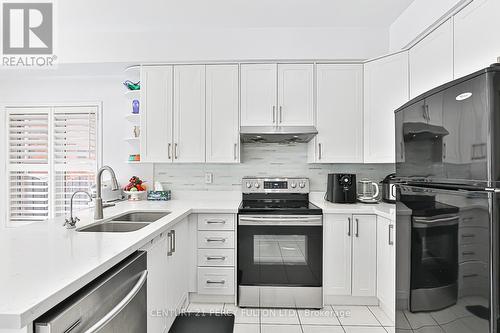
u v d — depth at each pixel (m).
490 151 0.89
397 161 1.53
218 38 2.86
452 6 1.85
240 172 3.26
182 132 2.91
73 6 2.46
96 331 0.94
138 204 2.86
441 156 1.11
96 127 3.35
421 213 1.29
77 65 2.94
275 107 2.88
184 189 3.29
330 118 2.86
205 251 2.64
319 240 2.56
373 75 2.76
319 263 2.56
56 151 3.37
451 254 1.08
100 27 2.82
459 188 1.04
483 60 1.64
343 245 2.57
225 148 2.90
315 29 2.83
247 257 2.58
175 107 2.91
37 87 3.38
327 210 2.57
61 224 1.83
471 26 1.74
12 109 3.39
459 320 1.04
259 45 2.84
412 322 1.39
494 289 0.90
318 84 2.87
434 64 2.14
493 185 0.89
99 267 1.06
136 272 1.37
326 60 2.87
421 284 1.30
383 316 2.43
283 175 3.23
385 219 2.38
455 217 1.05
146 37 2.87
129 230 1.99
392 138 2.63
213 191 3.27
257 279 2.57
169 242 2.04
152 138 2.92
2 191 3.38
